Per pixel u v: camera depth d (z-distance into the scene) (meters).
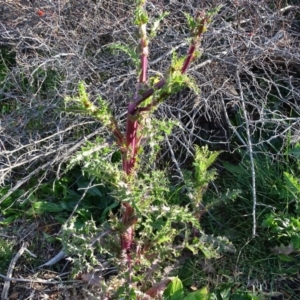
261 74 2.90
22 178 2.67
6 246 2.54
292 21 3.07
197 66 2.64
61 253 2.50
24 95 2.88
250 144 2.39
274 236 2.39
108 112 1.73
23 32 3.08
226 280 2.33
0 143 2.78
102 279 2.22
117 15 3.10
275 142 2.78
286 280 2.33
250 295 2.22
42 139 2.53
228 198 2.36
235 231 2.48
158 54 2.89
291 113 2.76
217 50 2.88
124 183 1.84
